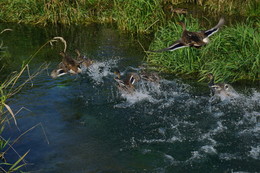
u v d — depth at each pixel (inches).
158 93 458.3
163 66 545.0
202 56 523.5
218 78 497.7
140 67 535.5
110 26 746.8
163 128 381.1
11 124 381.1
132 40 663.1
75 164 319.6
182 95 452.4
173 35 564.7
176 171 311.9
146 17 697.0
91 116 404.2
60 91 459.5
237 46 519.5
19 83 476.7
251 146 347.9
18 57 576.1
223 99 441.1
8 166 314.0
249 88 472.7
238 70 510.9
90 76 508.4
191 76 511.8
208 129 378.3
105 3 817.5
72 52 604.4
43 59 569.9
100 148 345.7
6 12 764.0
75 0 796.0
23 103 424.8
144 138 363.6
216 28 288.5
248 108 420.2
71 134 368.2
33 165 317.4
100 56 583.8
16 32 701.3
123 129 379.9
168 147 347.9
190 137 364.2
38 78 495.5
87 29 726.5
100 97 447.5
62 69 394.6
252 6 791.1
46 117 397.7
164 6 826.2
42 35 690.8
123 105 428.5
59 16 766.5
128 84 454.9
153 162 324.2
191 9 810.2
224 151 340.5
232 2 804.6
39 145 347.6
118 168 315.0
